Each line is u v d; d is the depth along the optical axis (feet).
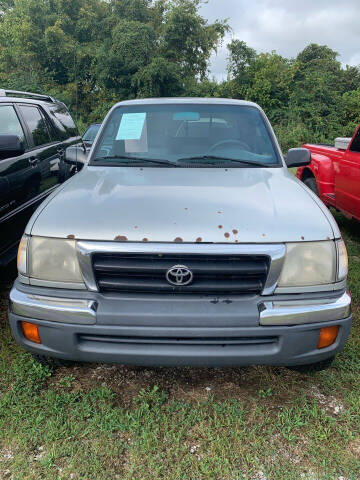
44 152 14.33
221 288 6.05
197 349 6.11
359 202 14.78
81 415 6.92
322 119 72.79
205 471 5.88
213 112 10.36
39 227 6.36
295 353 6.19
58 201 6.98
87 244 6.05
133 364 6.29
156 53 90.12
